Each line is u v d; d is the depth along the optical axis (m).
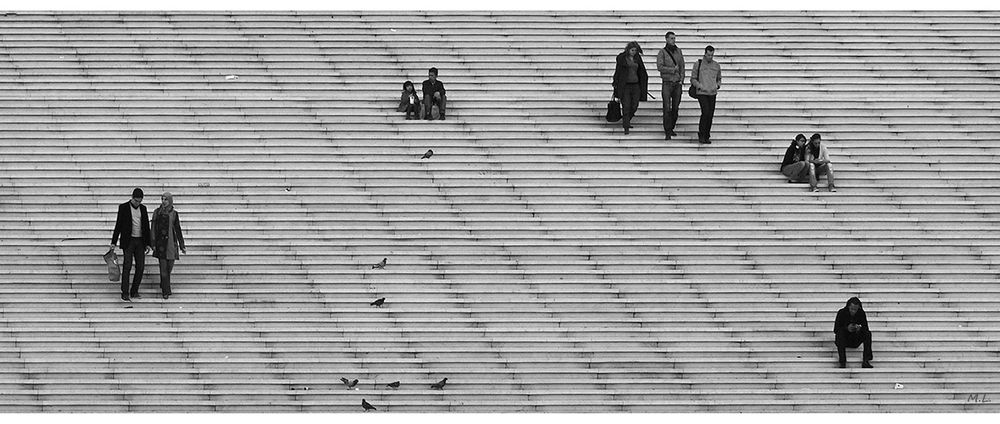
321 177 51.09
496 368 44.78
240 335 45.25
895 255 48.62
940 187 51.25
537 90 55.53
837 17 57.88
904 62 56.62
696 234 49.34
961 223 50.12
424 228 49.41
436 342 45.28
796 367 45.00
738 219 50.03
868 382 44.75
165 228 46.03
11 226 48.94
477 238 48.97
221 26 56.66
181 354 44.72
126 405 43.59
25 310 45.84
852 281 47.81
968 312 46.69
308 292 47.00
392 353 45.06
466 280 47.62
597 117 53.88
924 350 45.59
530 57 56.50
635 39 57.28
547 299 47.06
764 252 48.66
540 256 48.47
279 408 43.72
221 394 43.84
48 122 52.66
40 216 49.38
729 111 54.12
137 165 51.16
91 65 55.50
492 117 53.66
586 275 48.00
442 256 48.41
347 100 54.03
